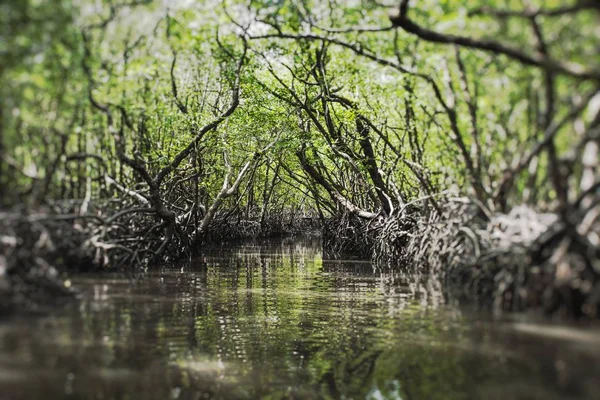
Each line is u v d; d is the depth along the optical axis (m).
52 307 7.69
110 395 5.27
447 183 12.25
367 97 15.53
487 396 5.14
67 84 8.95
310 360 6.99
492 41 6.86
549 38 7.29
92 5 9.38
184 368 6.33
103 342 6.71
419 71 10.52
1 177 7.62
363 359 6.75
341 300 10.89
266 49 14.74
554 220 7.24
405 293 10.92
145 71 11.36
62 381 5.41
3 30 6.96
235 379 6.23
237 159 25.89
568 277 6.68
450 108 9.80
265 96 20.22
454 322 7.67
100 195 11.52
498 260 8.31
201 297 10.70
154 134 15.64
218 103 20.55
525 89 8.30
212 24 12.27
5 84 7.32
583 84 6.98
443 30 8.50
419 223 14.45
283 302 10.77
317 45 11.87
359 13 10.39
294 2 10.81
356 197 22.92
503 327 7.02
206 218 20.75
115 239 12.01
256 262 19.17
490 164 9.78
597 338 6.10
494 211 9.16
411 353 6.69
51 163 8.81
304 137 20.20
